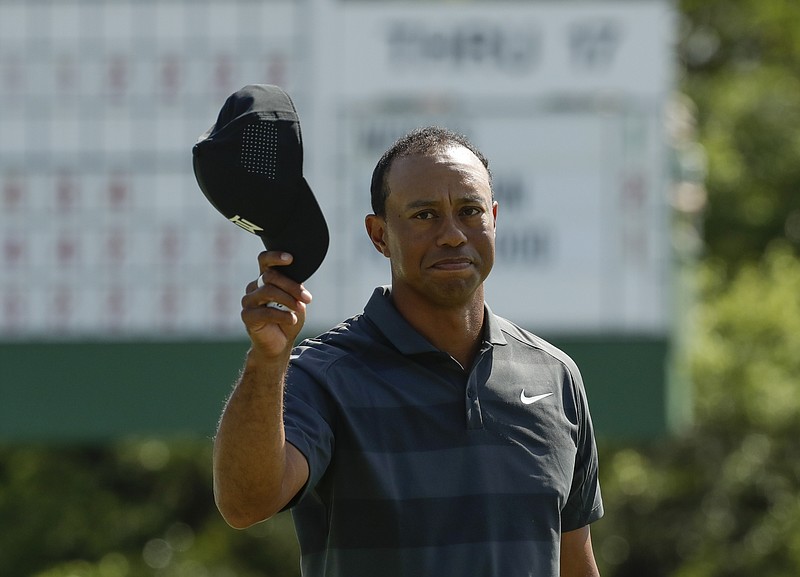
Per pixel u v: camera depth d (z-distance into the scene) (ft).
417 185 39.50
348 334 40.42
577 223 128.57
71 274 130.00
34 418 128.26
